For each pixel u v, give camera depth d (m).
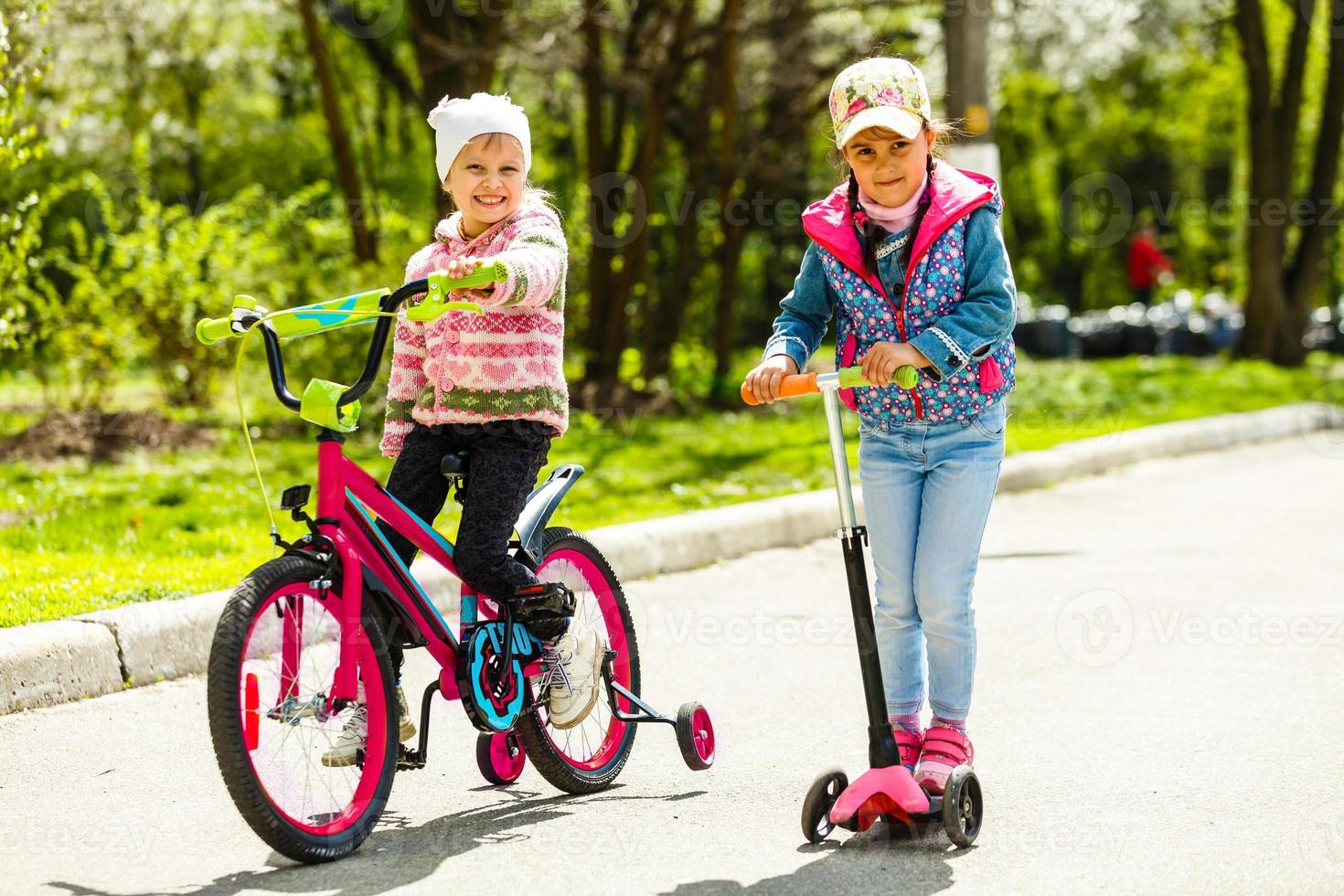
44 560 6.17
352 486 3.49
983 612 6.21
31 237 8.64
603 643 4.01
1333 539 7.80
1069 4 17.03
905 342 3.54
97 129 18.00
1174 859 3.34
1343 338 21.09
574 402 12.66
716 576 7.02
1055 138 31.00
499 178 3.66
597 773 4.00
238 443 10.53
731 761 4.23
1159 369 17.52
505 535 3.68
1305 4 18.09
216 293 11.45
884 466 3.64
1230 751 4.24
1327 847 3.42
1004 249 3.53
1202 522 8.49
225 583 5.79
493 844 3.49
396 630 3.57
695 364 14.91
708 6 14.63
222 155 21.94
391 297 3.35
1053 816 3.68
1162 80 28.91
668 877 3.25
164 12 17.38
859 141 3.44
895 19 14.34
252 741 3.26
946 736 3.60
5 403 12.05
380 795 3.48
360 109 19.23
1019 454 10.36
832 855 3.39
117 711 4.64
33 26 8.19
